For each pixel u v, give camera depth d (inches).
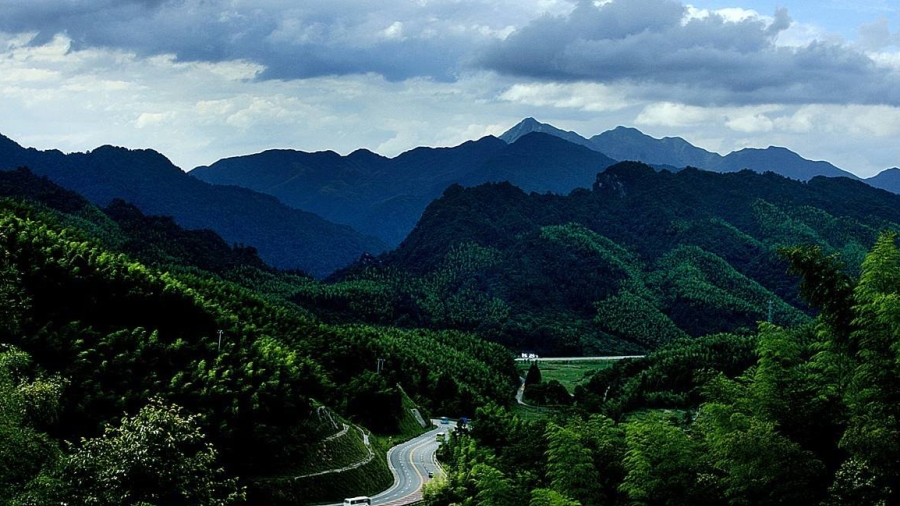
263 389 4106.8
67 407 3344.0
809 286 1695.4
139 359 3887.8
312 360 5531.5
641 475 1876.2
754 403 1733.5
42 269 4003.4
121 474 1417.3
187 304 4591.5
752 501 1632.6
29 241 4222.4
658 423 1982.0
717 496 1786.4
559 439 2310.5
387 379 6343.5
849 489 1443.2
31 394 1633.9
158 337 4315.9
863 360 1606.8
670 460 1859.0
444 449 5059.1
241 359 4375.0
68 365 3590.1
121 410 3479.3
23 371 3253.0
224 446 3730.3
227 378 4035.4
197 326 4635.8
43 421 1722.4
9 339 3491.6
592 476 2206.0
